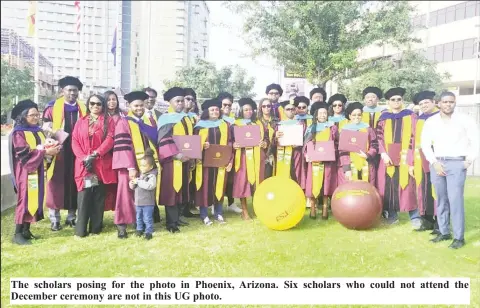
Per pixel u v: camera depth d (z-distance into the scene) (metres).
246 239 4.55
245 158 5.38
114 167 4.56
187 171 5.09
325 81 7.62
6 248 4.32
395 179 5.09
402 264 3.79
